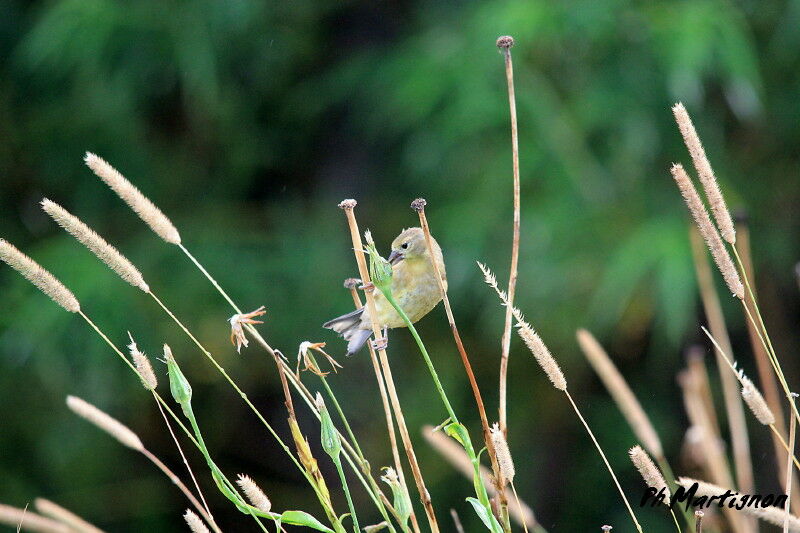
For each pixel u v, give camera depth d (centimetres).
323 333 1114
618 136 1062
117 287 1046
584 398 1191
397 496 380
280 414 1203
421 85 1055
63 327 1014
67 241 1086
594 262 1041
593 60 1069
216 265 1107
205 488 1202
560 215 1052
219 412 1195
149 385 370
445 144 1079
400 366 1186
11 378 1102
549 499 1199
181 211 1169
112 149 1145
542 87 1045
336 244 1155
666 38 1028
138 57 1102
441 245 1093
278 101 1199
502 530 374
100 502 1148
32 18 1125
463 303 1125
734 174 1141
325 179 1235
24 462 1128
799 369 1172
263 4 1102
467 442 377
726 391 526
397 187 1193
